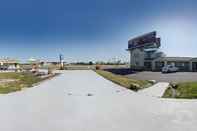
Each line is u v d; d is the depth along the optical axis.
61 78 31.86
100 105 11.23
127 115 9.11
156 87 19.20
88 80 28.27
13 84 21.88
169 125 7.64
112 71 54.97
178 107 10.72
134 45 64.44
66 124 7.77
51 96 14.19
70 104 11.46
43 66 81.00
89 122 8.04
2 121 8.09
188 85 19.28
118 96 14.36
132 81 24.73
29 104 11.37
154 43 55.06
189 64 52.88
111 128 7.32
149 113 9.45
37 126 7.51
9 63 73.19
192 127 7.40
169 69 45.50
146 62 59.12
